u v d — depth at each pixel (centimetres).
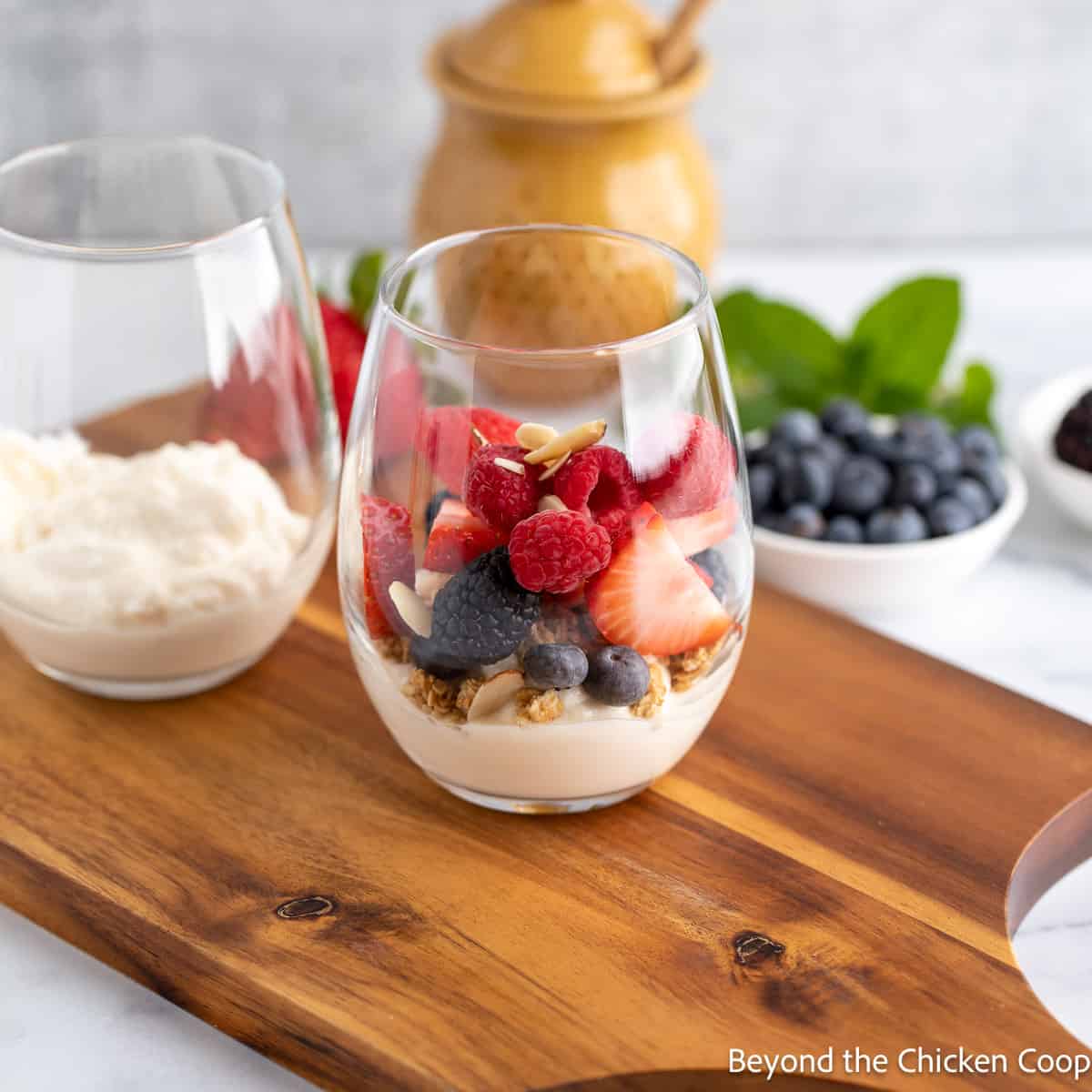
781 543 73
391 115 103
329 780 64
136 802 63
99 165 67
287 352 64
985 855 62
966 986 58
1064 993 63
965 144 105
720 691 61
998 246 108
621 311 64
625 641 58
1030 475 81
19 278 63
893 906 60
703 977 58
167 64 100
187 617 64
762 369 82
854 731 66
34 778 64
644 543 57
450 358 57
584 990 58
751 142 105
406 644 59
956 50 101
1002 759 65
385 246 109
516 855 62
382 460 58
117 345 63
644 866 61
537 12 81
